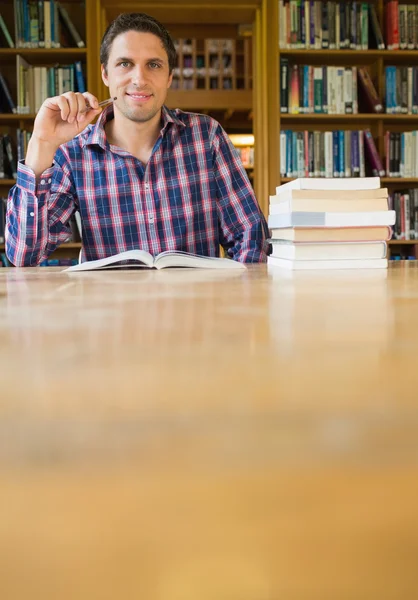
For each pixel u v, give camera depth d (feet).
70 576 0.35
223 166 6.71
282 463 0.38
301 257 3.90
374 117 11.97
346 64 12.71
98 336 1.15
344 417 0.50
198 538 0.36
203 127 6.64
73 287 2.64
